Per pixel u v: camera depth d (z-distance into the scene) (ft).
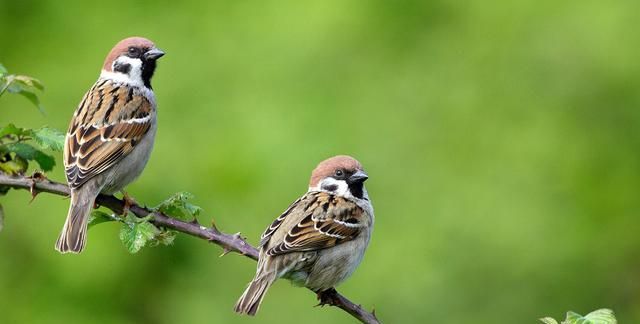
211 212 50.57
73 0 56.29
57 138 26.58
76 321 49.34
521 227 53.01
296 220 28.55
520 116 56.03
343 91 53.57
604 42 57.21
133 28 55.47
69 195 26.63
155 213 25.43
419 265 51.49
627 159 56.65
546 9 57.82
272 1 55.31
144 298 49.90
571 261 54.08
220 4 55.72
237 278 50.03
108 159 30.22
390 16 55.98
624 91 57.36
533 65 57.06
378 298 51.03
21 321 49.37
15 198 49.85
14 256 50.01
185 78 53.93
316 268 28.66
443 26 57.41
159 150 51.75
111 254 48.88
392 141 53.01
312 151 51.52
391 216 52.37
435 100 54.90
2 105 53.06
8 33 56.34
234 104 53.01
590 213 55.26
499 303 52.13
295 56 53.93
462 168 54.08
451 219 52.60
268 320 49.55
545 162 55.06
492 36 57.36
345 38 54.54
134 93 31.78
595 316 23.21
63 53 55.11
